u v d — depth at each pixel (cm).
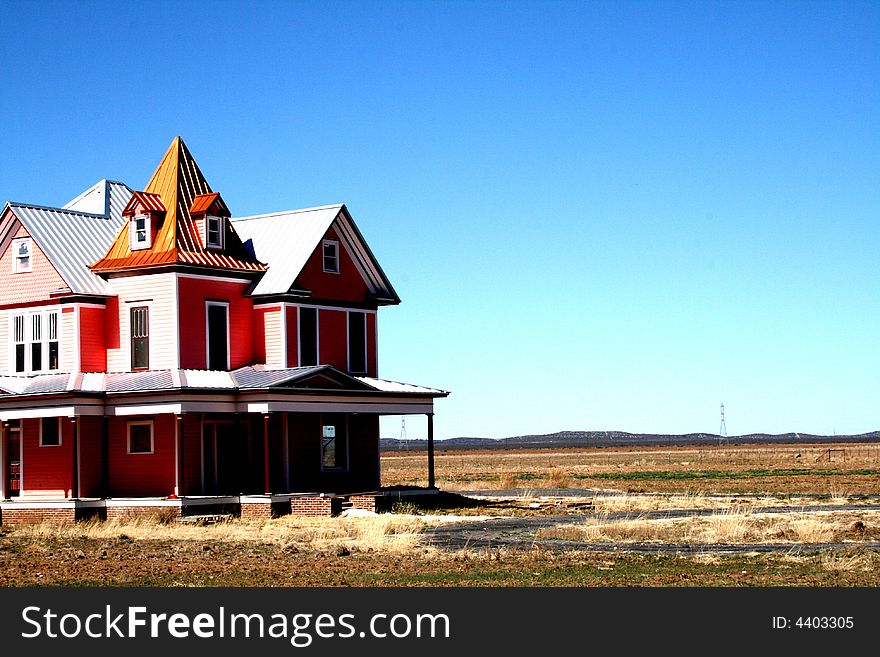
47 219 5019
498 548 3228
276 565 2928
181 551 3256
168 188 4941
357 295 5300
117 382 4659
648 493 5972
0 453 4809
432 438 5181
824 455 14412
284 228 5216
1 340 5012
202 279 4812
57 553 3275
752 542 3322
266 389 4494
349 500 4591
